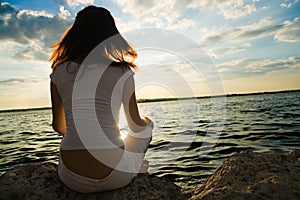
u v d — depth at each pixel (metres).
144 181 2.16
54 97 1.97
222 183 1.86
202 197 1.62
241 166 2.00
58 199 1.92
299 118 14.30
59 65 1.87
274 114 17.69
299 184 1.64
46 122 23.62
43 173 2.21
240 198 1.53
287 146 7.19
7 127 18.70
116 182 1.89
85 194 1.94
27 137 11.74
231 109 25.98
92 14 1.85
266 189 1.59
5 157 7.29
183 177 4.54
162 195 2.01
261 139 8.34
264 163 2.00
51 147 8.64
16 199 1.94
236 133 9.73
